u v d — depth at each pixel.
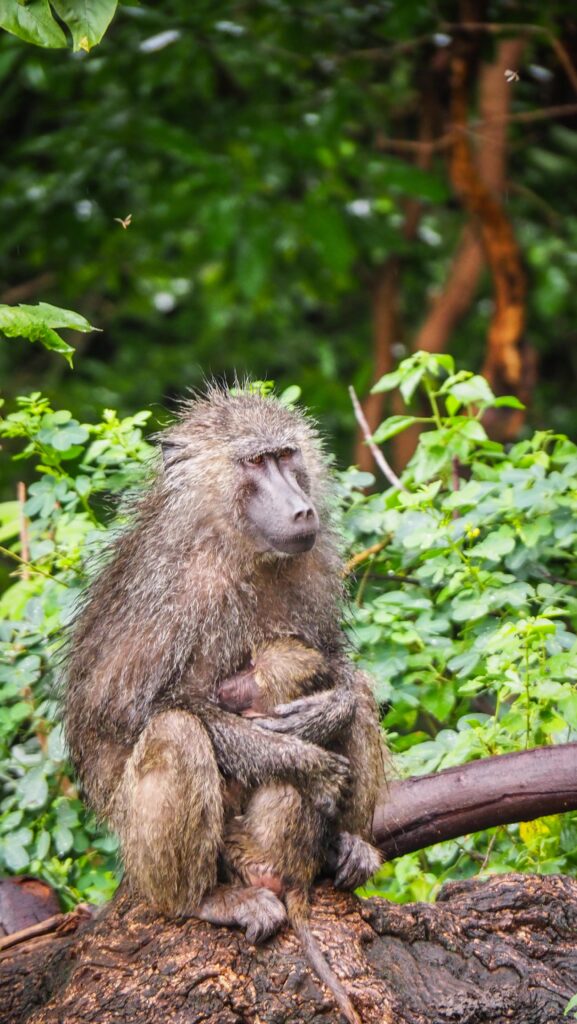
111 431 11.02
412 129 21.80
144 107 18.36
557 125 21.28
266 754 7.86
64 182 18.77
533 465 10.77
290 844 7.77
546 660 9.46
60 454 10.94
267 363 24.05
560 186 21.98
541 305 21.06
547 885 8.20
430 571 10.38
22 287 22.70
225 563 8.53
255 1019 7.09
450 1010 7.42
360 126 19.47
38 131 21.09
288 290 22.80
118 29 17.70
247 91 19.14
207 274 23.02
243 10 17.39
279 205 18.05
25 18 8.08
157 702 8.19
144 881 7.70
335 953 7.42
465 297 21.09
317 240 17.84
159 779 7.68
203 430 8.96
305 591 8.78
